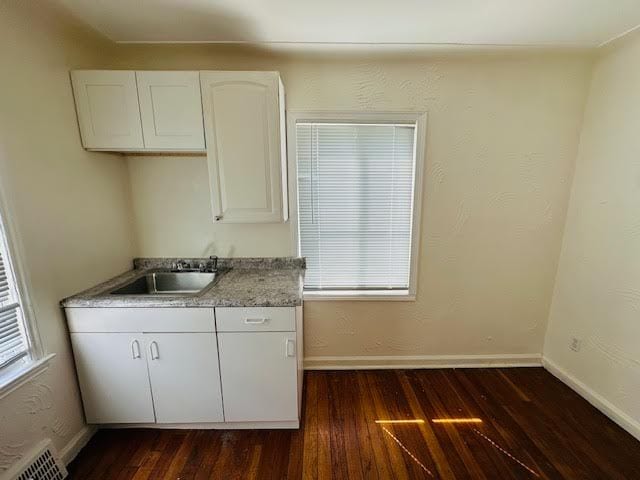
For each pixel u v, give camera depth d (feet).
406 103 6.32
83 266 5.25
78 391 5.13
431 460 4.89
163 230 6.72
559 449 5.08
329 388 6.71
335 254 7.16
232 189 5.52
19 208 4.09
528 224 6.86
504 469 4.73
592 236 6.12
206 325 4.99
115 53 5.89
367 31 5.11
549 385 6.77
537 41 5.44
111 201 5.98
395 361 7.43
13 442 3.95
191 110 5.22
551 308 7.23
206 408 5.32
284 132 6.09
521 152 6.52
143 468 4.76
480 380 6.98
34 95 4.32
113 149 5.31
